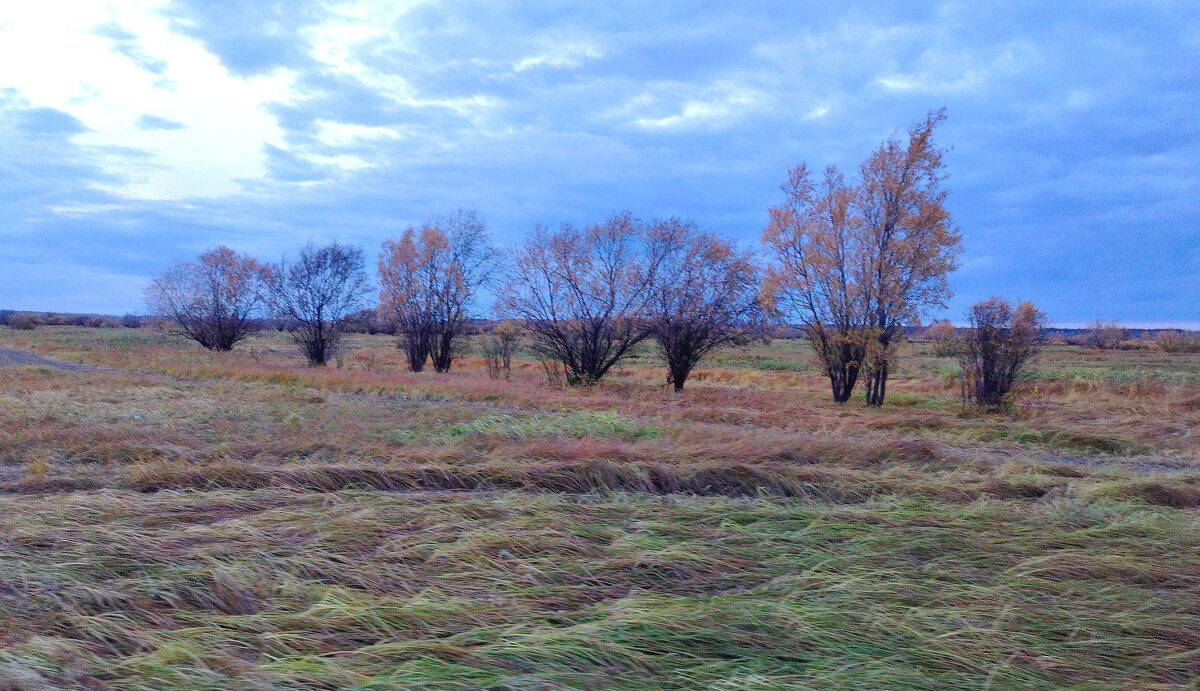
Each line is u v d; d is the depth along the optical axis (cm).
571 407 1391
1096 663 377
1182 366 3566
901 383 2494
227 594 418
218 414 1134
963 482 766
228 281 3812
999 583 471
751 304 2006
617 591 455
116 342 4409
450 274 2562
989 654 379
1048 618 422
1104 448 1092
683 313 1997
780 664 364
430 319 2588
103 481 676
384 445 856
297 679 332
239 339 3978
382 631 386
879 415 1420
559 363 2406
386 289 2627
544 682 335
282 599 420
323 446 852
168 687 323
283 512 568
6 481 680
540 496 646
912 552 526
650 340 2192
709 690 337
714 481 726
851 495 704
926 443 937
